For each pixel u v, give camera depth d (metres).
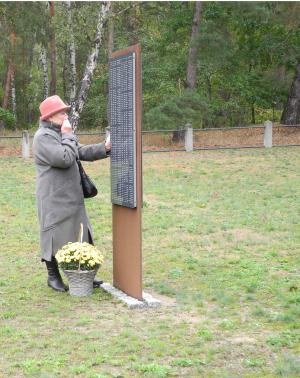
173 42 35.75
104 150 8.62
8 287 8.83
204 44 29.09
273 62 35.69
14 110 45.44
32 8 32.00
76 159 8.50
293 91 32.41
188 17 33.69
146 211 14.69
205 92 39.28
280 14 30.00
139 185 7.86
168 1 34.12
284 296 8.17
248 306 7.86
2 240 12.02
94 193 8.71
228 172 21.05
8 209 15.07
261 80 35.97
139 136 7.80
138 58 7.65
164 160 24.23
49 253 8.52
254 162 23.22
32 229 12.95
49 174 8.38
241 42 33.97
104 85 40.19
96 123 41.88
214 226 12.94
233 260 10.22
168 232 12.50
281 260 10.20
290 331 6.88
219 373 5.78
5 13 31.89
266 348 6.39
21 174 21.27
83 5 27.97
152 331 6.91
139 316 7.50
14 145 29.31
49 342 6.55
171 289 8.58
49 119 8.40
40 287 8.82
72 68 35.22
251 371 5.83
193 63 29.28
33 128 42.88
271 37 32.91
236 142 29.19
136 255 7.98
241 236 12.05
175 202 15.91
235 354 6.23
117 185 8.43
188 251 11.01
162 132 29.05
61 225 8.47
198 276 9.39
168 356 6.19
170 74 35.66
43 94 47.94
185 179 19.86
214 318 7.40
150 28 39.34
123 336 6.73
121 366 5.93
